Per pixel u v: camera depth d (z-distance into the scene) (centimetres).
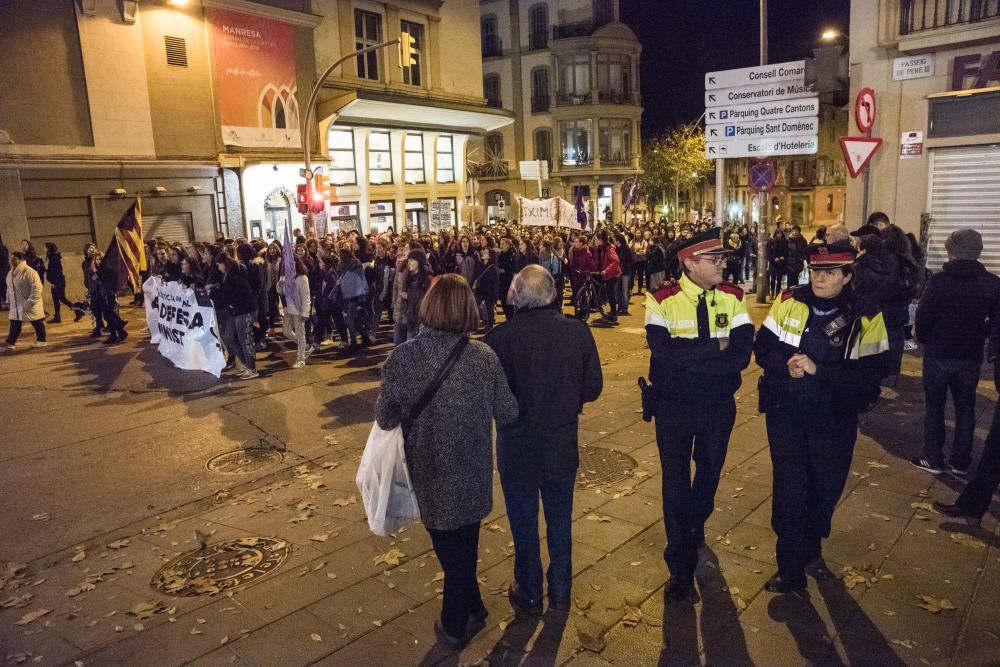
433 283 346
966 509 482
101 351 1276
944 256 1105
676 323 389
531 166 2416
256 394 924
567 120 4378
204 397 918
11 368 1152
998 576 415
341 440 733
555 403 376
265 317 1260
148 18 2136
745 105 1409
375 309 1281
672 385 394
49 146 1945
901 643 356
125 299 2020
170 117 2212
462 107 3094
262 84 2453
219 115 2338
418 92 3130
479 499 346
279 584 441
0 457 716
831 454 396
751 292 1784
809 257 388
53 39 1942
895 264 662
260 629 392
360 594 425
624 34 4325
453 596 357
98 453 718
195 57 2259
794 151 1388
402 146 3095
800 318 390
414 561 464
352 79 2825
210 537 516
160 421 819
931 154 1096
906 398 769
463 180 3497
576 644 366
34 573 478
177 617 409
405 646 370
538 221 2133
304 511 553
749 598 402
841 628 370
